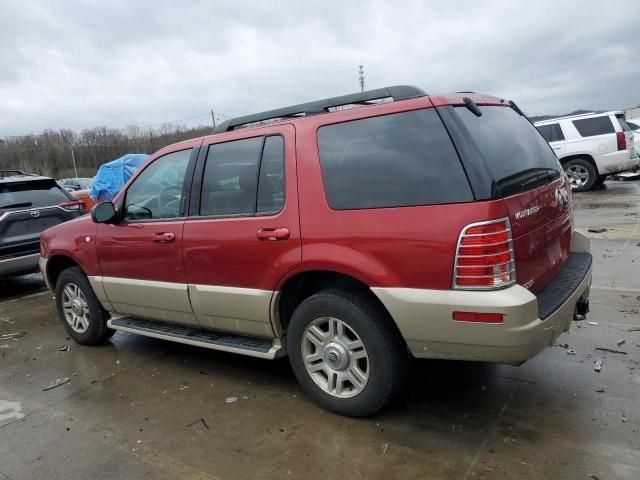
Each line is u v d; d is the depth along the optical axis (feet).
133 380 13.21
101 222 13.75
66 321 16.40
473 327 8.52
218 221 11.53
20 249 22.71
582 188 41.45
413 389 11.40
